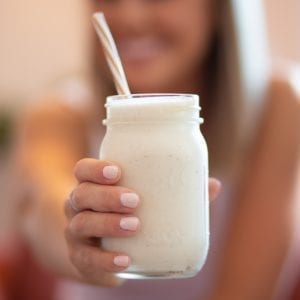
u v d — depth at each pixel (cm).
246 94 92
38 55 206
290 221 89
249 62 92
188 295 95
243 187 92
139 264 45
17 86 206
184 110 45
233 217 91
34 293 123
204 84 94
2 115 199
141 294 95
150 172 44
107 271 45
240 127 93
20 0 206
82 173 45
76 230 45
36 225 73
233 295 85
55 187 74
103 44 50
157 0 86
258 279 86
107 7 87
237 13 90
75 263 48
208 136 95
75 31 203
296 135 93
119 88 49
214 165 94
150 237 44
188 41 89
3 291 121
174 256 44
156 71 89
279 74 97
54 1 208
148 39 88
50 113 92
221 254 90
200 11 89
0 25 207
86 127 95
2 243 133
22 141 93
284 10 181
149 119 44
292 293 107
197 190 45
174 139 44
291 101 94
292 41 181
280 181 91
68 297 107
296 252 105
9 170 195
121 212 44
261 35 98
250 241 88
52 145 88
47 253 69
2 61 207
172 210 44
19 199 83
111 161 45
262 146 93
